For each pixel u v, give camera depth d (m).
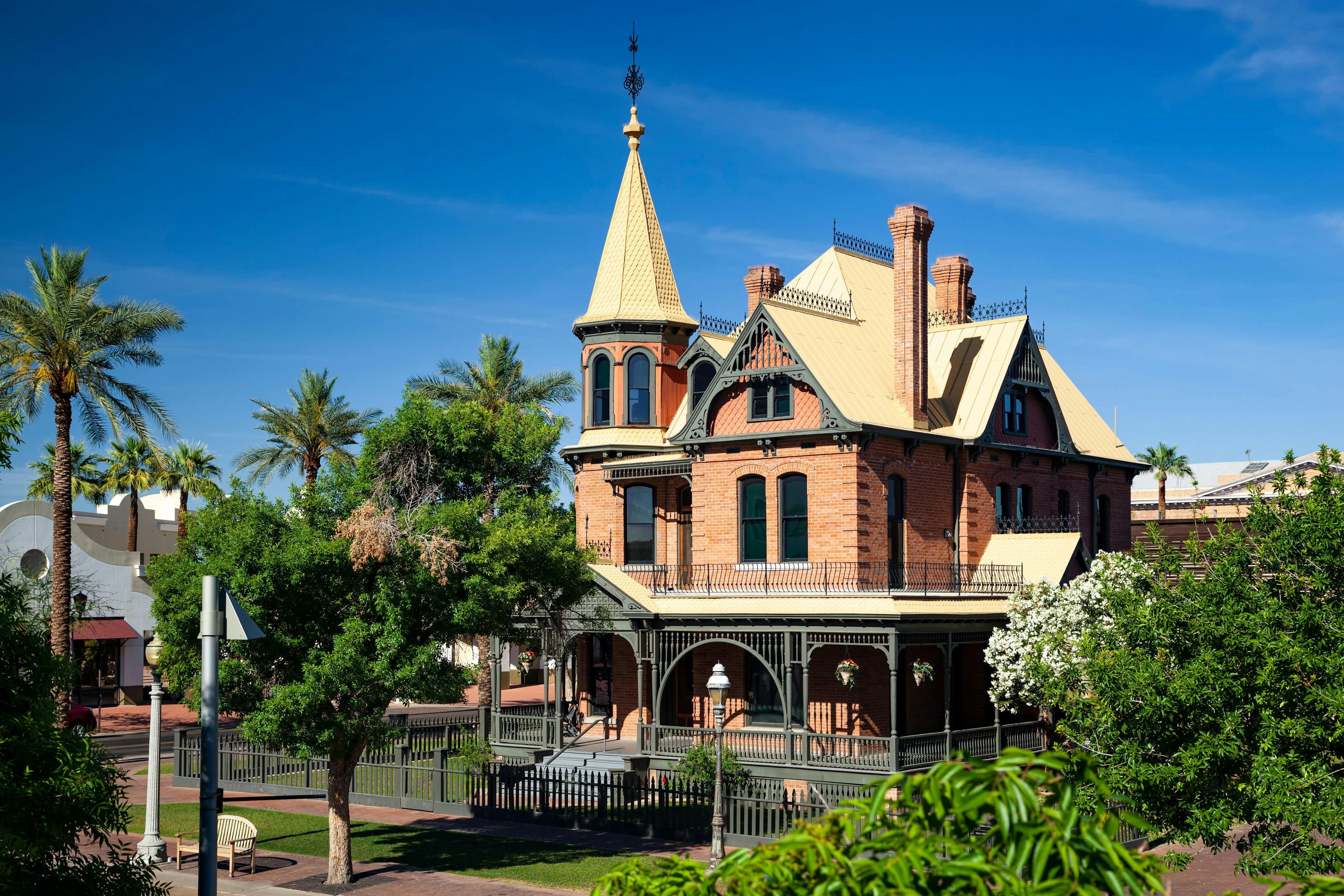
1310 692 15.66
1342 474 18.94
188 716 58.00
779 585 35.06
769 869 5.83
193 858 26.59
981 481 38.44
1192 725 17.17
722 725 24.42
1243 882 24.12
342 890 23.66
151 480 68.25
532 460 30.66
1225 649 17.08
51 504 61.19
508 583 25.70
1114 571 30.14
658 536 40.53
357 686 23.02
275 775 36.03
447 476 29.55
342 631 24.55
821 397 34.25
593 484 41.81
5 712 14.05
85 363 41.34
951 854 5.81
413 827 30.05
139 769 41.03
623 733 39.91
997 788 5.75
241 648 23.33
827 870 5.78
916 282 36.81
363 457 28.56
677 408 42.09
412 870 25.28
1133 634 18.66
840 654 34.91
